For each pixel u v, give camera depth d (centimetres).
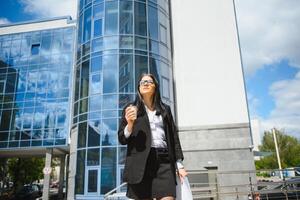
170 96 2338
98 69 2247
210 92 2378
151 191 243
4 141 2798
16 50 3097
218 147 2222
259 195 1045
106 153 2028
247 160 2152
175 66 2489
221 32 2512
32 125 2792
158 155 251
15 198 3225
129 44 2266
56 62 2948
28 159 3953
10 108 2897
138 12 2370
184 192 269
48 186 2530
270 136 4388
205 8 2597
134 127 259
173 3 2669
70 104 2773
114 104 2127
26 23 3159
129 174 247
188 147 2259
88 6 2489
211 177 1288
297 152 4128
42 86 2902
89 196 1970
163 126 267
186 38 2544
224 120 2294
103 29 2323
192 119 2334
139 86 278
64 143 2666
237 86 2362
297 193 1033
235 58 2433
